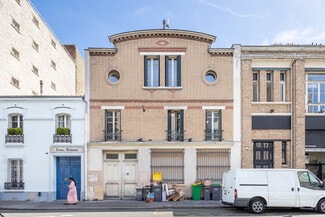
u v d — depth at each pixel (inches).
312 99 690.2
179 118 676.1
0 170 643.5
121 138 662.5
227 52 678.5
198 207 557.3
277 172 505.4
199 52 680.4
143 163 655.1
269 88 697.0
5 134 649.6
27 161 646.5
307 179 506.6
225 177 538.6
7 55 772.6
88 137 658.2
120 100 668.1
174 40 679.7
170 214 487.8
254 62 684.1
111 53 674.8
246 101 670.5
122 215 480.7
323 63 682.8
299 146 657.6
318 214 485.1
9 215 486.6
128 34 672.4
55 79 1130.7
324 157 690.2
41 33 1007.0
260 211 491.2
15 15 823.7
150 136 664.4
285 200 495.8
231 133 667.4
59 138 652.7
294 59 674.8
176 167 660.1
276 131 673.0
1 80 739.4
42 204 587.8
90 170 650.8
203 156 665.6
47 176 645.3
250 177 502.0
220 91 674.2
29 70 908.0
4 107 655.8
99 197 644.1
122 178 665.0
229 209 539.2
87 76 668.7
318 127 673.6
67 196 636.1
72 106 661.9
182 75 675.4
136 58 676.7
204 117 669.9
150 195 609.9
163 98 671.1
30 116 655.1
